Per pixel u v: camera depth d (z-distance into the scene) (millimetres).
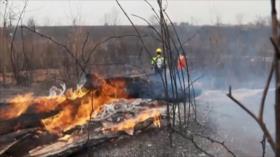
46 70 17422
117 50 20031
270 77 1315
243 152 7027
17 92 11914
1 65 15375
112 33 22344
